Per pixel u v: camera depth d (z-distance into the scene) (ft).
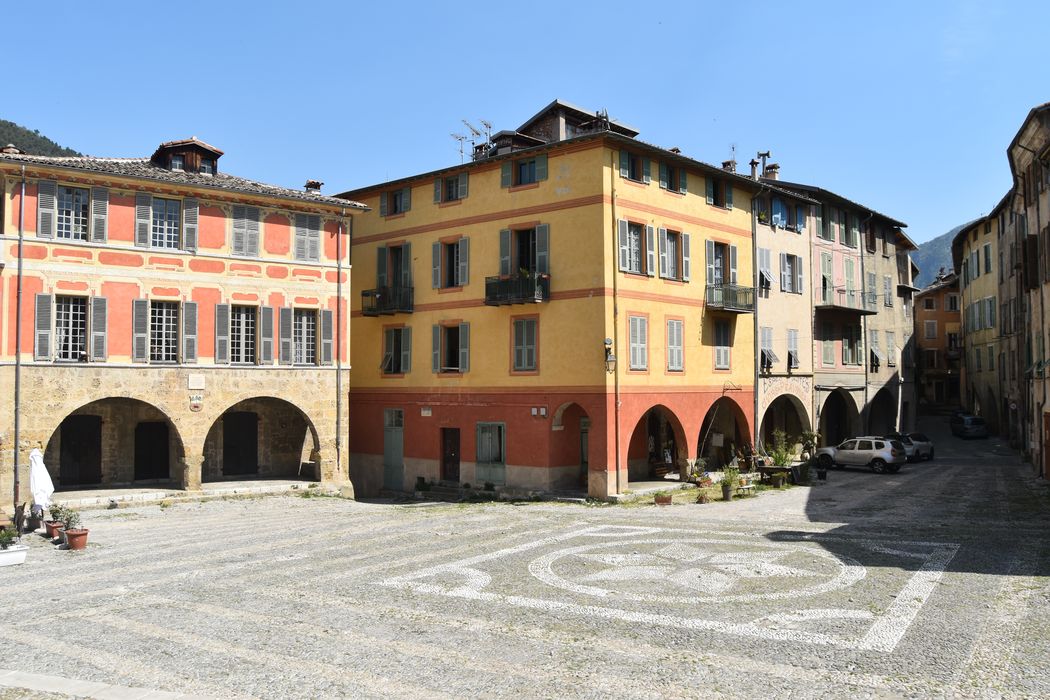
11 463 80.23
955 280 223.92
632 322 94.68
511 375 99.14
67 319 85.10
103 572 53.83
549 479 95.14
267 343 96.78
